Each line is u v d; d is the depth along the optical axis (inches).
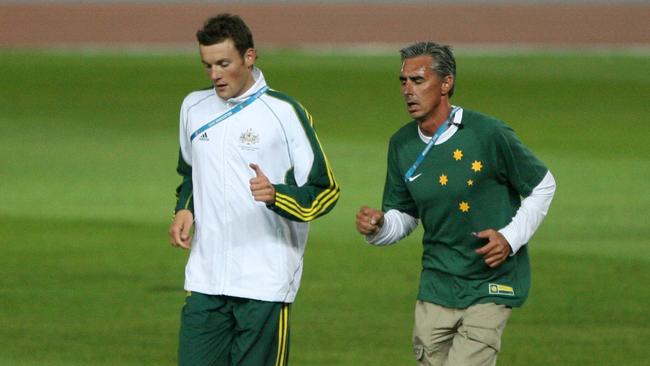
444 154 698.8
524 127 2450.8
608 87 3093.0
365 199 1710.1
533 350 1022.4
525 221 688.4
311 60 3676.2
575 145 2225.6
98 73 3329.2
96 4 4963.1
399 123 2487.7
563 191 1777.8
